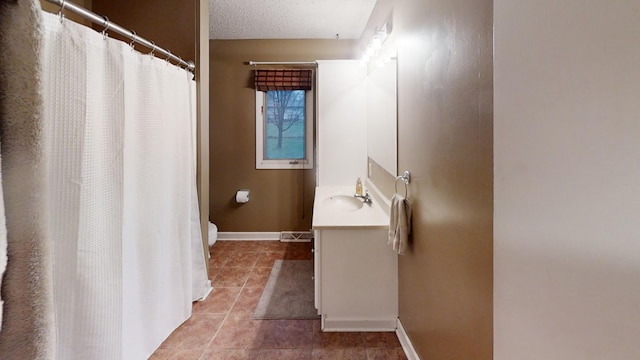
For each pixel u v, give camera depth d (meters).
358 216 2.18
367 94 3.18
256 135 3.86
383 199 2.34
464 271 1.12
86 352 1.29
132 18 2.36
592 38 0.40
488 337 0.97
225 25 3.34
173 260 1.98
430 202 1.44
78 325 1.26
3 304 0.58
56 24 1.12
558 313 0.47
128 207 1.54
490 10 0.93
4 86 0.58
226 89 3.82
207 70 2.54
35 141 0.62
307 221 3.92
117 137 1.40
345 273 2.00
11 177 0.58
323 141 3.32
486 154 0.97
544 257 0.50
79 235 1.24
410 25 1.72
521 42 0.56
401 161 1.92
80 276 1.25
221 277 2.86
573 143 0.44
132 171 1.58
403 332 1.87
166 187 1.88
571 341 0.45
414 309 1.68
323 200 2.73
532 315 0.54
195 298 2.38
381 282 2.01
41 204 0.63
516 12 0.57
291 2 2.79
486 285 0.98
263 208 3.92
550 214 0.49
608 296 0.39
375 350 1.84
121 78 1.42
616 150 0.38
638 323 0.35
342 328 2.03
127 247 1.54
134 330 1.61
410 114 1.73
